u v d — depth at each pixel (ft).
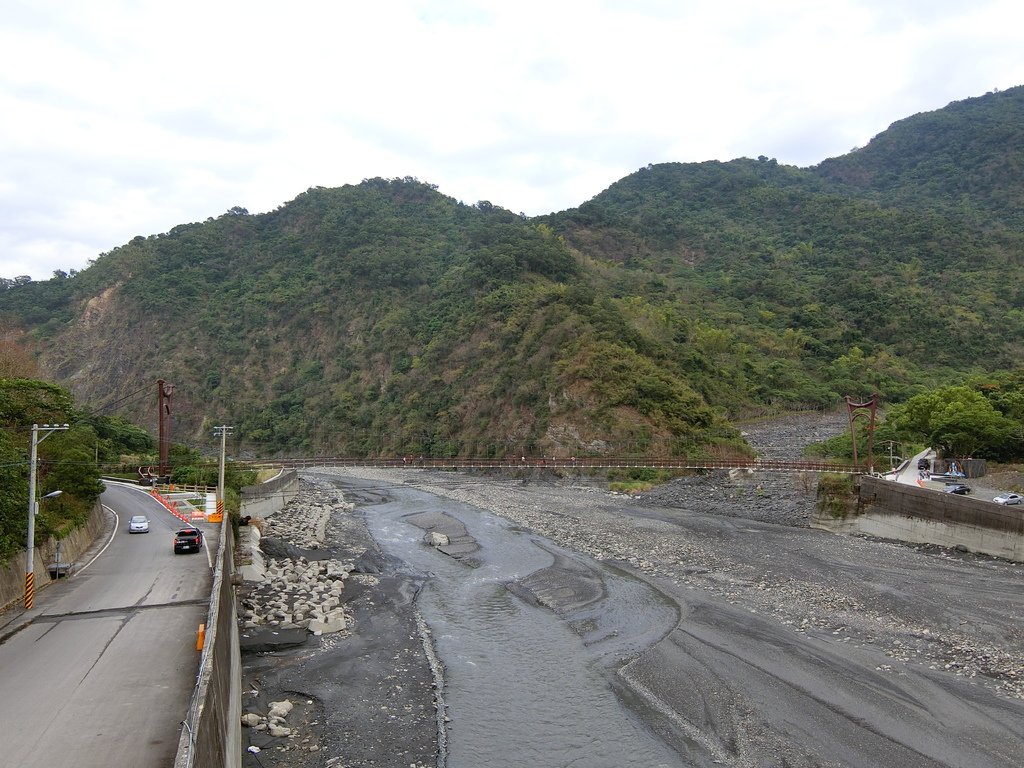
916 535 154.40
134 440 312.09
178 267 625.82
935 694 76.13
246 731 69.10
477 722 73.26
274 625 100.32
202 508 166.61
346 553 154.20
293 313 559.38
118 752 41.81
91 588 89.86
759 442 325.62
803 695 77.36
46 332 580.30
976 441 208.85
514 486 288.51
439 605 116.57
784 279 587.68
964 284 543.39
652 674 85.10
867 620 100.89
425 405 412.36
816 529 178.91
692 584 123.75
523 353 378.12
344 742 67.87
